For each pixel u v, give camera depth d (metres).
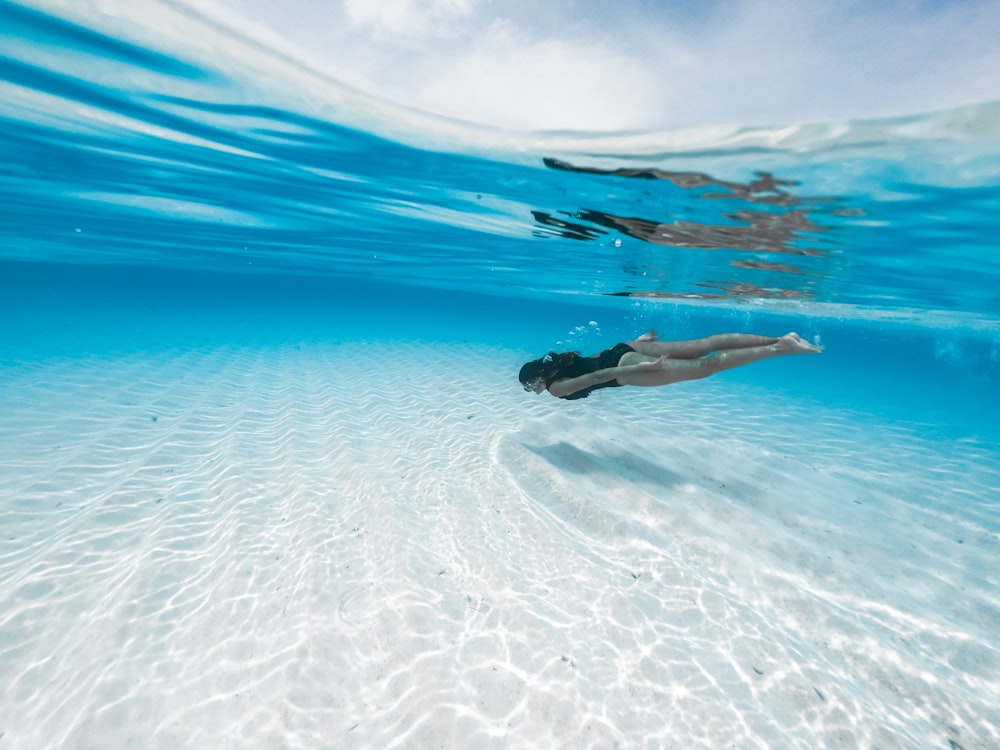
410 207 10.95
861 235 8.23
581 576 4.54
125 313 39.94
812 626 4.14
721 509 6.25
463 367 15.72
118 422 8.98
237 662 3.51
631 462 7.50
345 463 6.91
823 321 27.80
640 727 3.12
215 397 11.01
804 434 10.74
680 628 3.98
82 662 3.49
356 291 67.94
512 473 6.77
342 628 3.81
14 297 57.16
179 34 4.92
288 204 12.21
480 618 3.96
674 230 9.30
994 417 16.38
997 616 4.50
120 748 2.92
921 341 37.56
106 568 4.55
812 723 3.20
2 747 2.93
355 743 2.97
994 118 4.19
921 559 5.47
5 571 4.44
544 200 8.69
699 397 13.90
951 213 6.75
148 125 7.53
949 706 3.41
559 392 6.07
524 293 33.50
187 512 5.58
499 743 2.98
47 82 6.24
